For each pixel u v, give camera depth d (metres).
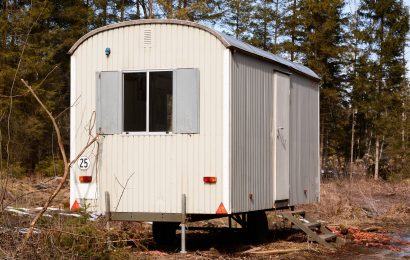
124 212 10.93
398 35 39.97
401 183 33.84
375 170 38.59
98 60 11.16
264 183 11.81
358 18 41.00
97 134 10.02
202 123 10.60
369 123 40.91
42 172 25.78
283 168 12.72
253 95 11.38
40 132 27.84
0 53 28.00
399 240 13.86
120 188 10.97
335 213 18.48
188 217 10.73
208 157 10.56
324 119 38.81
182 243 10.69
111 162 11.02
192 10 32.97
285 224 15.52
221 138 10.50
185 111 10.66
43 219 8.98
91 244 8.60
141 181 10.87
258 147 11.56
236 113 10.70
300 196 13.77
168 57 10.80
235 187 10.63
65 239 8.41
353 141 40.81
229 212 10.41
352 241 13.51
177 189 10.70
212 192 10.52
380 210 20.09
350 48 39.62
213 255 10.80
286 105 12.95
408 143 39.25
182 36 10.74
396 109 40.16
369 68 39.53
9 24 28.58
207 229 12.71
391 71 39.84
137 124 10.95
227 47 10.48
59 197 17.03
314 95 14.96
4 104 26.02
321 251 11.92
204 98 10.60
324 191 22.83
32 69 28.38
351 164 37.97
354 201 21.78
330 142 40.66
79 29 32.88
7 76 27.28
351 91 39.91
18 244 8.00
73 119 11.27
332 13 37.16
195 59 10.66
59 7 32.88
